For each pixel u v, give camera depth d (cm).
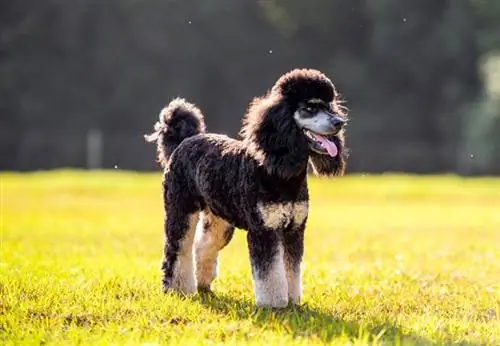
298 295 957
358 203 2761
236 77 5659
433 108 5503
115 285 1060
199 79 5616
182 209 1017
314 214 2372
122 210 2395
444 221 2228
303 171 915
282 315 895
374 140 5503
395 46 5450
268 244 920
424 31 5422
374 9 5422
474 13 5234
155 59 5547
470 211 2536
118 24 5497
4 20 5434
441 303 1017
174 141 1073
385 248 1620
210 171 969
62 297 974
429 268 1326
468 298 1051
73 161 5259
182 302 955
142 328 856
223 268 1242
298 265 953
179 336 819
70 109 5516
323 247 1619
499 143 4941
